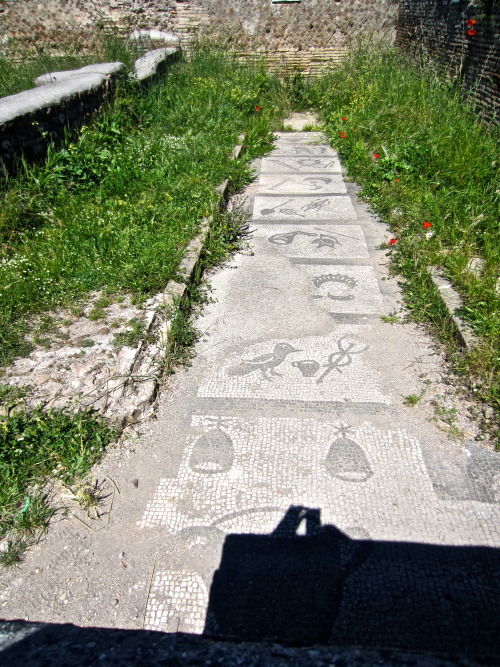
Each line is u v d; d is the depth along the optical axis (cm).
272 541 217
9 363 303
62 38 1083
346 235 492
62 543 217
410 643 180
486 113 660
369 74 923
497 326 315
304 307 378
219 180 573
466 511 227
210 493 238
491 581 200
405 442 262
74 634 138
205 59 1025
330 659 125
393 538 217
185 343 334
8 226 429
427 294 371
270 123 866
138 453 259
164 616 191
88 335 329
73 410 270
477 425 269
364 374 308
